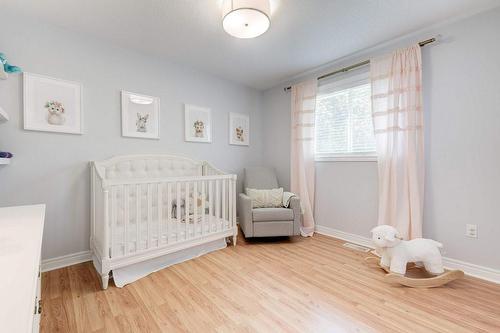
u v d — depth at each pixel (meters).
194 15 1.94
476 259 1.94
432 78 2.15
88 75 2.25
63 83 2.10
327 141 3.07
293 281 1.88
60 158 2.11
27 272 0.65
